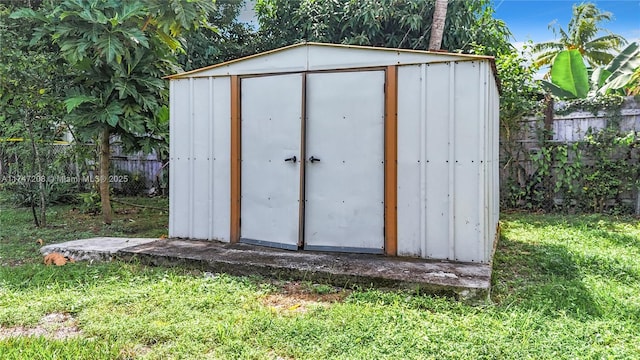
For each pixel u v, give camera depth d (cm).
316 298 272
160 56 506
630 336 210
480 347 197
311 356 192
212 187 395
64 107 493
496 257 369
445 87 320
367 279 282
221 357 191
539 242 430
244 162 383
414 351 195
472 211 315
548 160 630
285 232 366
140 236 473
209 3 515
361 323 224
